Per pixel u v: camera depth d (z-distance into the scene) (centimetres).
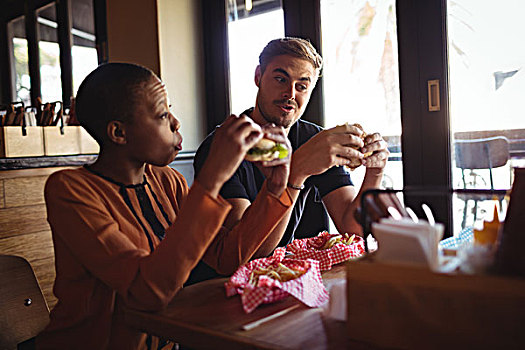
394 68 220
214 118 295
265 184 101
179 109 284
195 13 292
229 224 127
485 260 60
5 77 310
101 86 94
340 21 235
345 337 66
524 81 187
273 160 91
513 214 65
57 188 90
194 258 80
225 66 287
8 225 200
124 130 95
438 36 203
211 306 82
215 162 79
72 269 92
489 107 195
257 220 101
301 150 114
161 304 80
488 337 56
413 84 212
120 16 291
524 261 58
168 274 79
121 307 86
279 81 139
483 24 194
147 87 95
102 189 95
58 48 304
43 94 307
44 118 233
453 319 58
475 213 195
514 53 188
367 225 79
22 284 122
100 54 302
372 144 126
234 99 286
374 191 77
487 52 194
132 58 288
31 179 210
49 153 225
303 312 77
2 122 224
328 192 154
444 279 59
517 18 186
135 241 95
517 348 55
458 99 202
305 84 141
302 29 249
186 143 288
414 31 210
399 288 61
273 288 80
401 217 75
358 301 64
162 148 97
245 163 144
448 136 204
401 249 62
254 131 81
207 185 79
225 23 285
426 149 210
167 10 278
